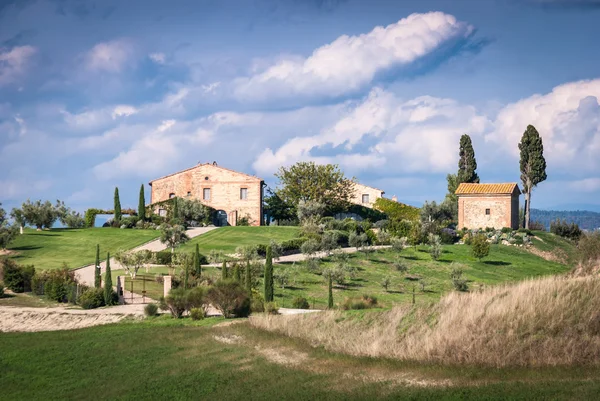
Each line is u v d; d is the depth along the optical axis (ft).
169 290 167.43
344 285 205.16
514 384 90.48
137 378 110.11
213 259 220.23
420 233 279.28
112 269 215.92
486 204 305.32
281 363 111.75
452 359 104.01
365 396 92.17
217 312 165.07
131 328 147.33
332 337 123.13
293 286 200.03
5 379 115.34
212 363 114.83
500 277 225.97
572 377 92.07
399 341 114.93
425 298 191.21
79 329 150.41
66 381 112.16
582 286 120.67
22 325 158.40
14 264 198.59
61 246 252.21
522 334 106.93
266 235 283.59
